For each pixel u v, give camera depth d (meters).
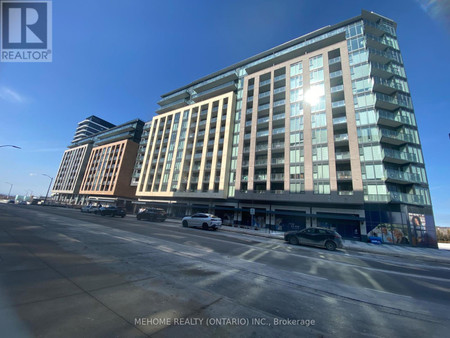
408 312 3.92
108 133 76.25
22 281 3.75
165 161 45.41
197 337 2.55
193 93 51.78
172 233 13.39
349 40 31.56
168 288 4.11
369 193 24.19
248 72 41.75
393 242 22.08
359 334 2.99
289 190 28.59
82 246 7.12
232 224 30.78
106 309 3.04
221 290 4.30
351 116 27.00
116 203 55.94
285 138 31.14
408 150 24.91
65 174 82.12
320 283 5.43
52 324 2.53
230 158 36.81
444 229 32.09
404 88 27.86
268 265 7.05
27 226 10.63
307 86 31.69
